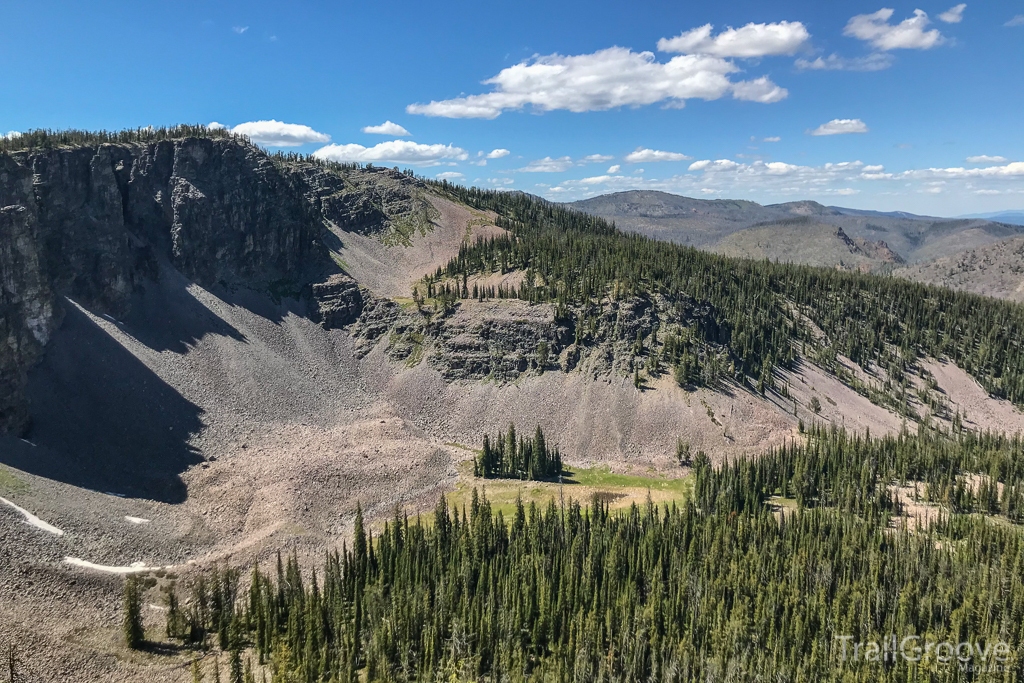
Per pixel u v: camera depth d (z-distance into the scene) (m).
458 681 101.38
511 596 117.25
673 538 135.00
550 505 146.00
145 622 116.69
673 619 113.25
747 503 157.75
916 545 129.62
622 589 121.31
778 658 105.56
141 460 167.88
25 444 151.38
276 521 153.75
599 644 107.12
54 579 117.81
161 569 131.62
